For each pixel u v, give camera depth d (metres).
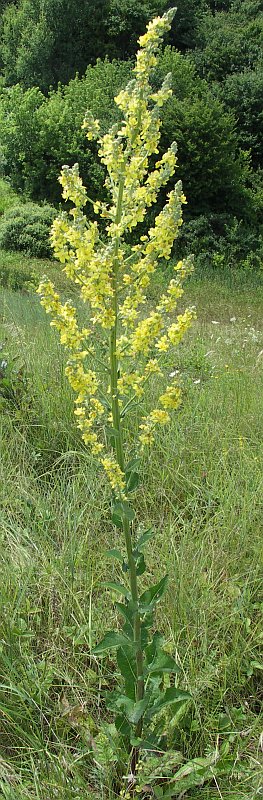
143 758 2.53
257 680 2.94
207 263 19.39
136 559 2.38
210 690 2.83
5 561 3.28
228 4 31.66
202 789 2.48
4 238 18.56
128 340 2.27
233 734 2.63
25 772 2.48
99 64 24.44
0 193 22.78
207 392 5.79
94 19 26.75
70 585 3.19
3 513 3.68
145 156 2.19
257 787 2.40
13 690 2.66
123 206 2.26
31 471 4.25
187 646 2.93
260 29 27.78
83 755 2.46
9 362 5.21
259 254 20.34
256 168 24.62
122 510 2.26
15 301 9.85
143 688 2.48
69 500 3.90
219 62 26.75
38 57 26.83
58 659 2.91
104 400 2.35
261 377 6.65
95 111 21.80
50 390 5.19
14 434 4.58
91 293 2.18
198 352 7.30
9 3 33.94
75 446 4.59
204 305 14.75
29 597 3.19
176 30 28.80
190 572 3.29
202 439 4.78
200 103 20.98
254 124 24.58
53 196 22.11
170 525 3.54
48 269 16.56
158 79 22.53
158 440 4.59
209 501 3.86
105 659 2.95
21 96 22.77
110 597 3.22
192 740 2.67
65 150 21.50
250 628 3.10
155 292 15.01
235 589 3.19
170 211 2.21
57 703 2.74
